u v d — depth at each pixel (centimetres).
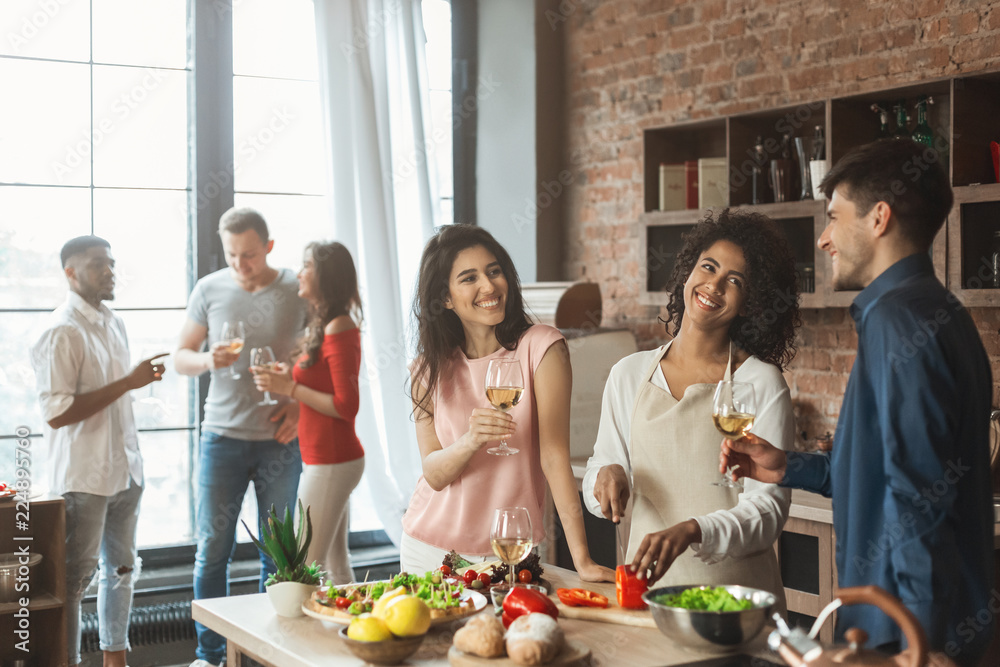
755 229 191
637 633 160
